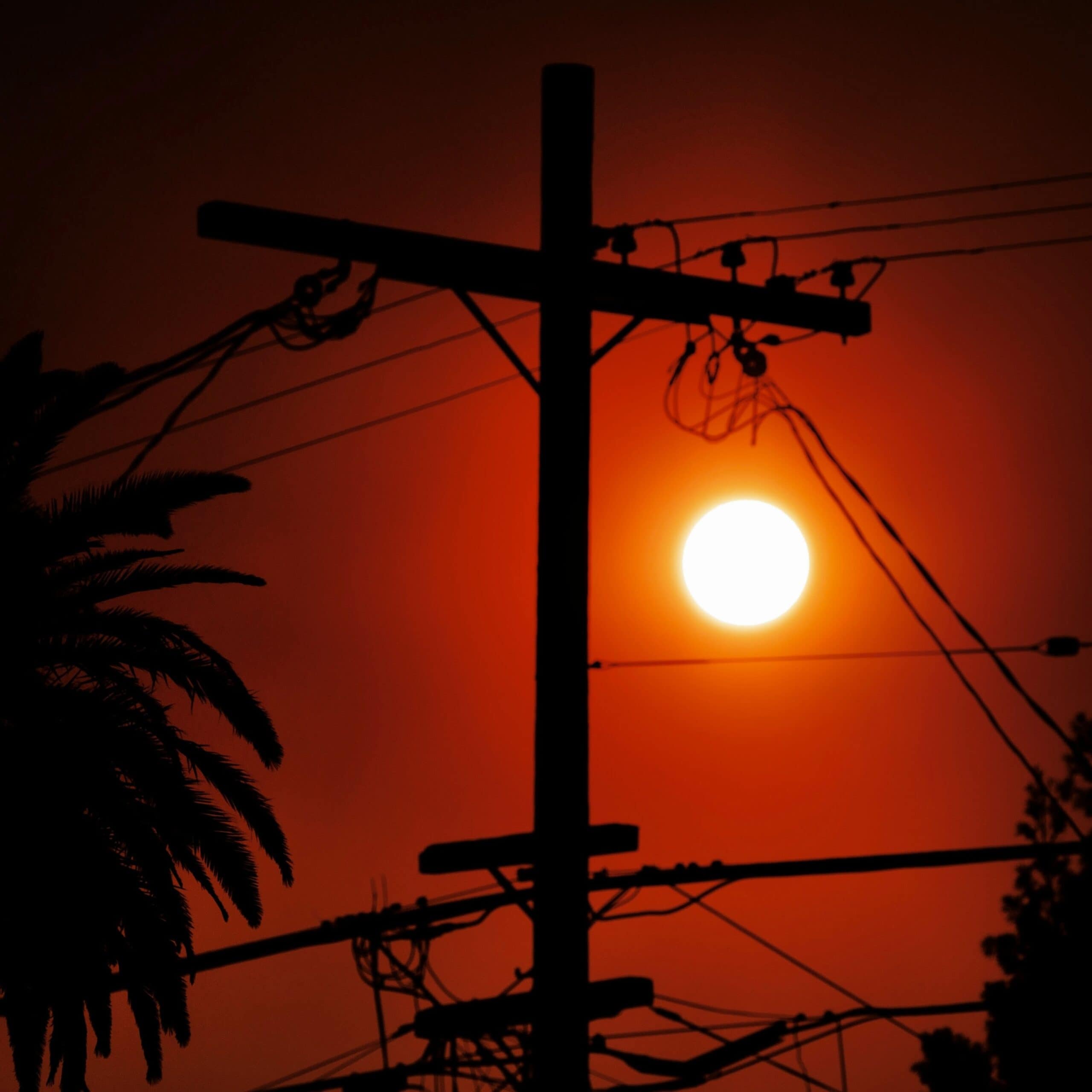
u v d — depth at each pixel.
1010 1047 61.50
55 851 49.75
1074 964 61.47
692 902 38.84
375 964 41.91
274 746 54.22
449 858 37.84
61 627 52.03
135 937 51.38
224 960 41.09
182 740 54.72
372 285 37.44
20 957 50.16
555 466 35.91
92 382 48.31
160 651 53.03
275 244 36.16
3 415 49.19
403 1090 40.78
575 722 34.84
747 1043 42.25
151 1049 54.84
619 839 38.25
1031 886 65.75
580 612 35.38
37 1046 52.16
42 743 50.16
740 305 39.69
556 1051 33.50
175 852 54.19
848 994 44.28
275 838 54.91
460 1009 39.72
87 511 50.38
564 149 37.56
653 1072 41.62
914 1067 65.12
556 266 37.00
